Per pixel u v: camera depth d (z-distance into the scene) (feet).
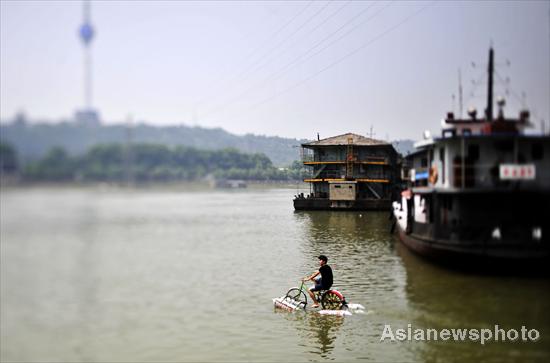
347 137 246.47
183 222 184.14
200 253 117.91
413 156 139.13
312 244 133.18
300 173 208.64
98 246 60.90
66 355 51.34
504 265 85.46
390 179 252.42
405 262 103.45
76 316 53.26
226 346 57.11
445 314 67.10
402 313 67.87
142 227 133.18
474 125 103.76
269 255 117.60
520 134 91.20
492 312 67.31
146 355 53.42
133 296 71.82
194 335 59.82
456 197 96.17
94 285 55.52
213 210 241.96
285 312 69.92
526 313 66.33
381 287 82.38
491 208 94.17
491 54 105.81
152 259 99.60
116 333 57.47
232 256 115.24
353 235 149.59
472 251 87.04
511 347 55.06
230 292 81.00
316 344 57.93
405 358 53.16
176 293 77.87
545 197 92.32
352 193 230.48
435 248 94.12
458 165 95.50
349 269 97.40
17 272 42.39
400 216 139.85
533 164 93.15
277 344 57.82
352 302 74.02
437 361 51.96
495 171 94.43
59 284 45.34
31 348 49.44
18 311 46.83
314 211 232.32
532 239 85.71
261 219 201.16
